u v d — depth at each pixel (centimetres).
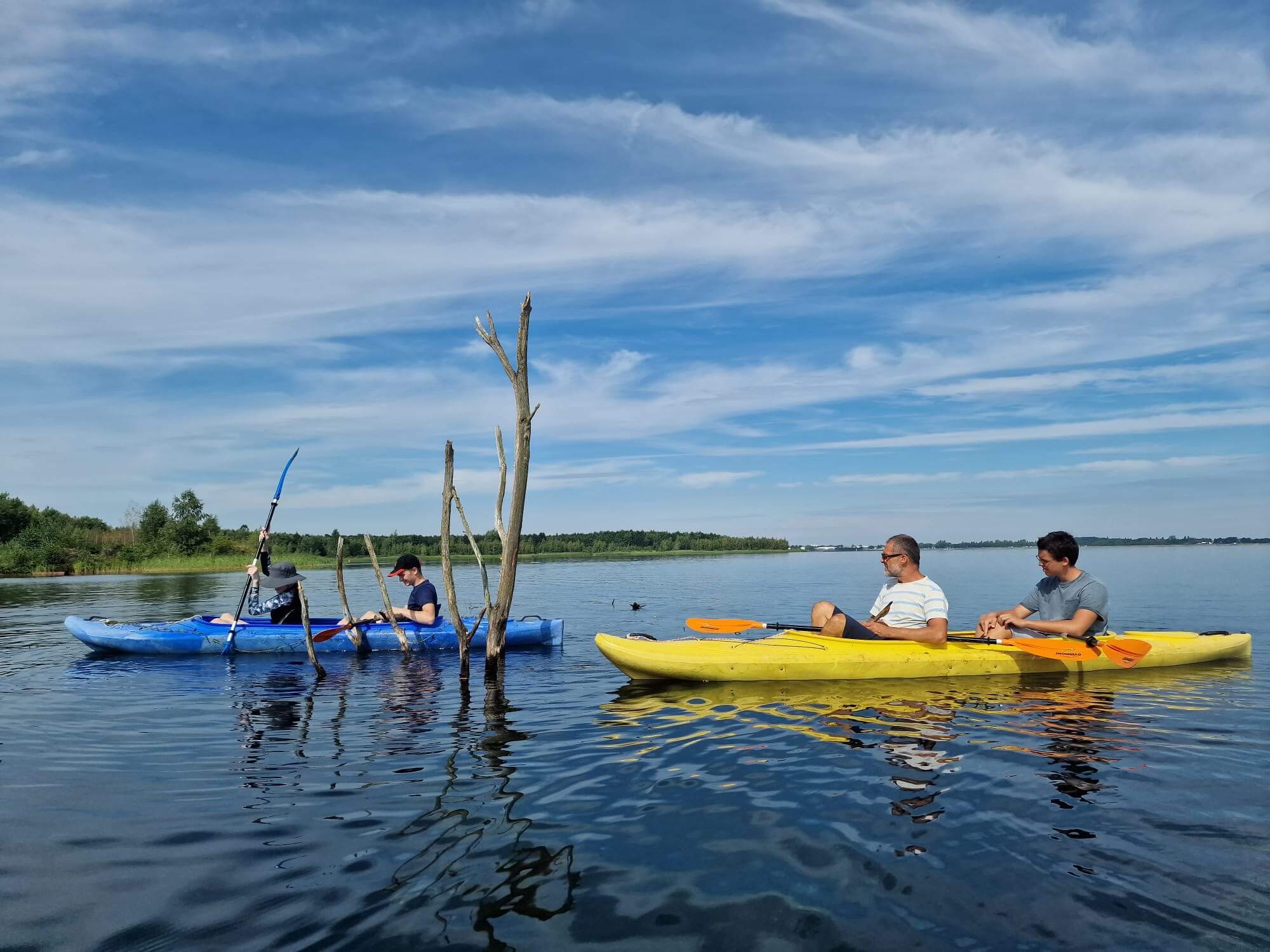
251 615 1030
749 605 1416
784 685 655
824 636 716
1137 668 729
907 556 702
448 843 315
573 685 690
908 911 252
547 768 420
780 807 348
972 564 3272
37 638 1078
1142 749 440
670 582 2150
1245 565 2716
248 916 255
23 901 267
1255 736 470
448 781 399
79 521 4603
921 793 366
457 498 757
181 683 727
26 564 3269
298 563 3706
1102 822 326
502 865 293
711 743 466
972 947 230
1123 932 237
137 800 375
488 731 514
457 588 1994
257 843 318
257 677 762
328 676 762
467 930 245
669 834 319
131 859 302
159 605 1574
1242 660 769
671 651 682
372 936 241
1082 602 687
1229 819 328
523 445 771
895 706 564
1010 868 282
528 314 773
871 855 295
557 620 975
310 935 242
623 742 474
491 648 752
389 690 682
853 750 444
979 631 757
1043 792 365
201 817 349
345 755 457
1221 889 265
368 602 1606
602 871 285
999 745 451
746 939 236
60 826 340
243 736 509
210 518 4162
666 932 241
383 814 351
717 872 283
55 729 534
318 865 295
